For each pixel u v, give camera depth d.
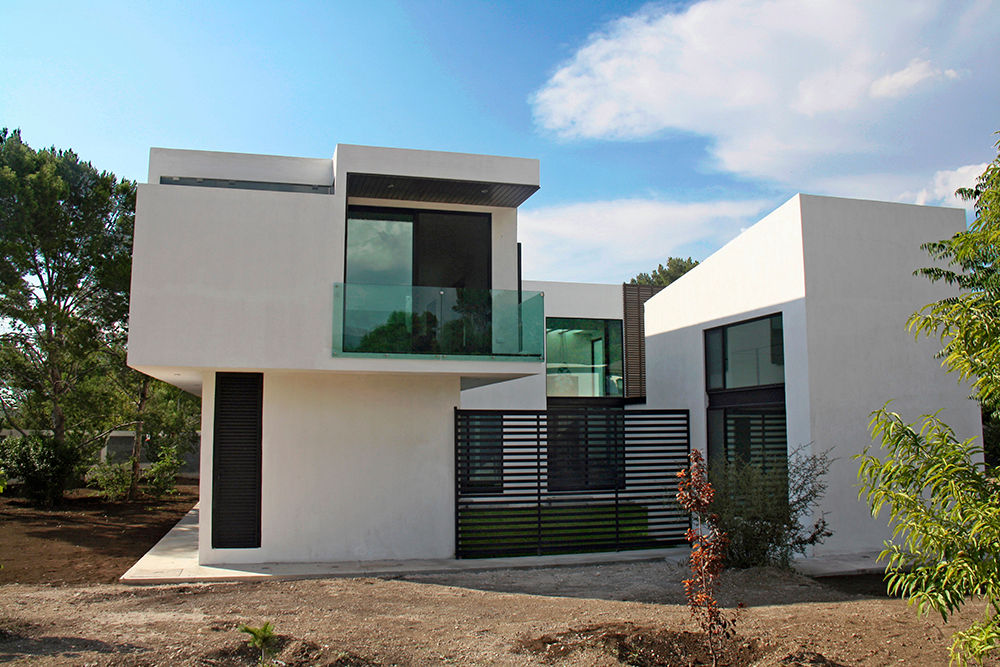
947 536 4.17
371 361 10.28
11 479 17.27
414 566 10.32
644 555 11.12
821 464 10.09
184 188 10.08
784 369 11.02
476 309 10.73
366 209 11.93
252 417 10.78
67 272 17.45
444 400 11.35
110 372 18.70
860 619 6.89
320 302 10.25
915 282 11.13
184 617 7.18
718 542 5.86
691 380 13.80
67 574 9.80
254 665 5.57
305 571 9.87
